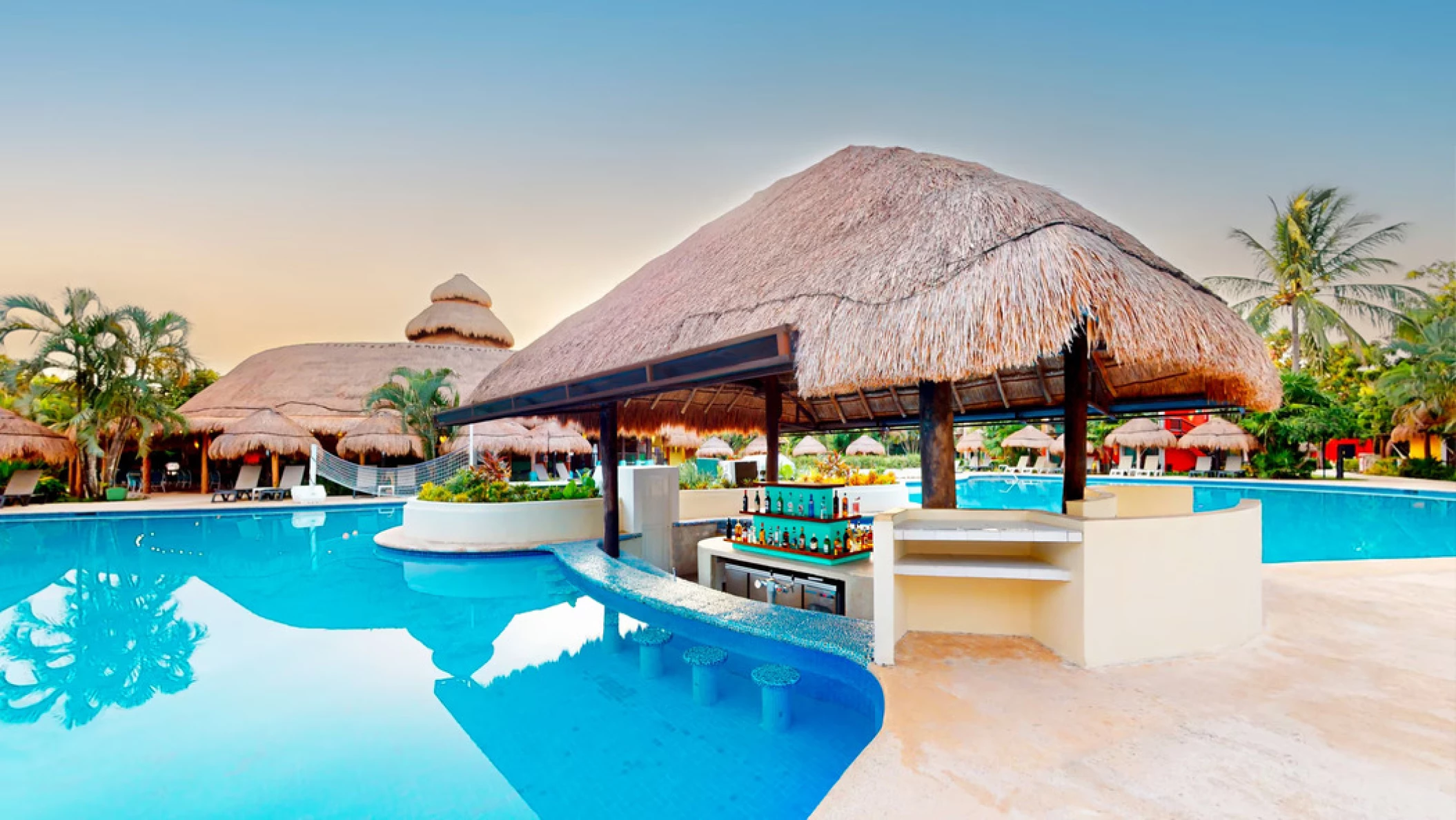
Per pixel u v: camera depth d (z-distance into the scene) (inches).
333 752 141.9
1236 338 175.8
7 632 240.2
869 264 194.2
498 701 171.9
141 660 207.2
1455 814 85.3
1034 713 122.0
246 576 340.2
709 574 294.2
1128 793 92.1
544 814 116.6
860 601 234.8
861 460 1208.2
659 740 148.4
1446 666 145.6
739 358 201.2
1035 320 144.9
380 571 348.2
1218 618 160.9
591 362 295.4
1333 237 1053.2
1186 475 932.6
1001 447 1244.5
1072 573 152.8
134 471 873.5
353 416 923.4
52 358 673.6
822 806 89.8
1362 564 267.6
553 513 405.1
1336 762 100.6
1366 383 1083.9
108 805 120.0
